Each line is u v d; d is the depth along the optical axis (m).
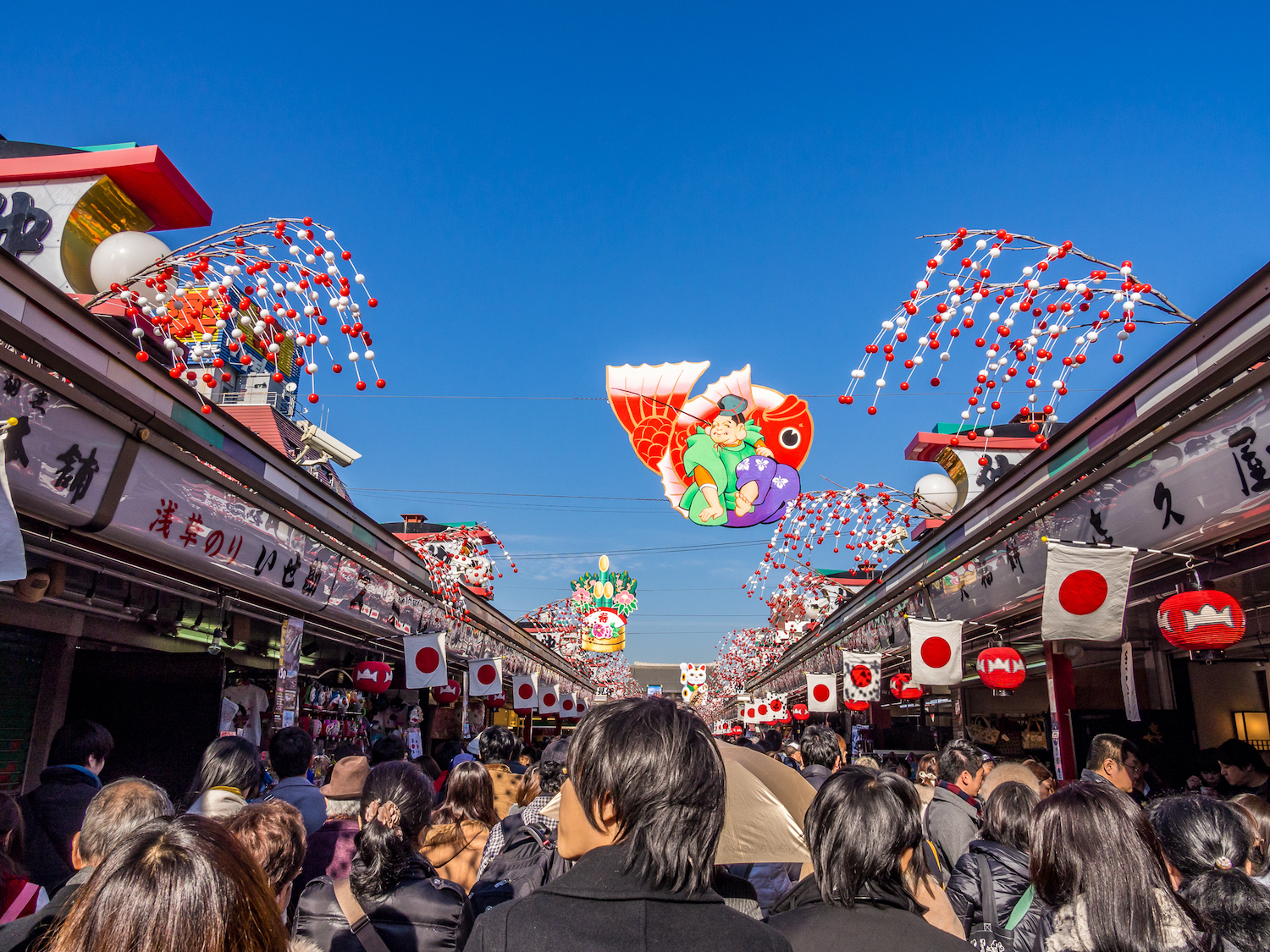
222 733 7.33
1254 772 6.14
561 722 27.08
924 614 10.84
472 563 12.90
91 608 6.90
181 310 5.31
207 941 1.31
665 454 8.99
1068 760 8.45
